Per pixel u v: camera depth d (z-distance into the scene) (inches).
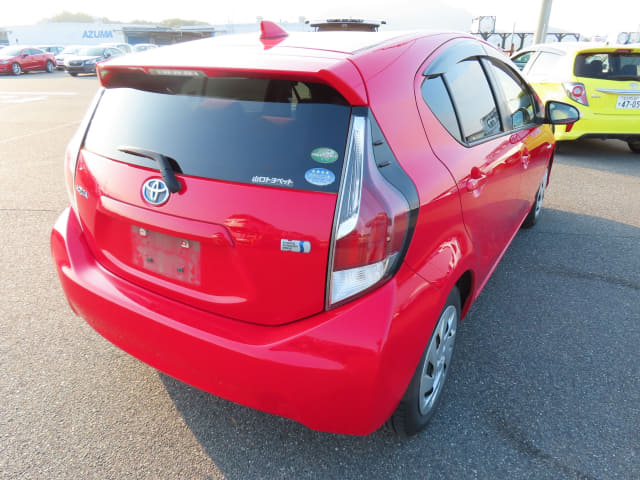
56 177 223.1
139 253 71.6
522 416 85.2
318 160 58.4
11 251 146.6
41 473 73.0
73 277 77.0
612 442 79.7
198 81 67.1
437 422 83.7
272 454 77.2
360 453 77.4
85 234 81.1
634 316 117.3
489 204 92.5
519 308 120.3
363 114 59.6
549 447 78.7
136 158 69.1
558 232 168.7
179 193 63.9
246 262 61.1
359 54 66.3
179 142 65.9
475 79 96.4
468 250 80.6
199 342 63.4
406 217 61.1
